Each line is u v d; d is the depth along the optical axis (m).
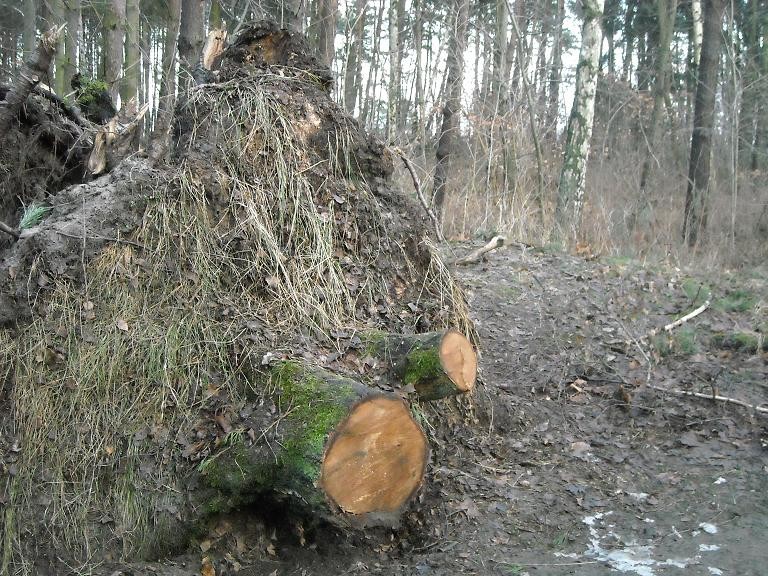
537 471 4.52
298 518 3.57
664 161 16.11
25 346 3.54
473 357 4.02
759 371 5.96
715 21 13.41
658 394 5.50
